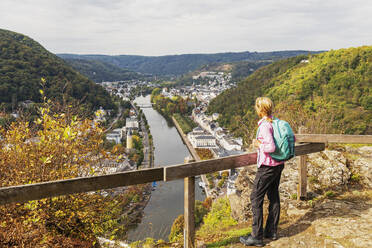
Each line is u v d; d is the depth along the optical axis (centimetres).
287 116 1035
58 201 378
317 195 536
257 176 346
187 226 341
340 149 696
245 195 607
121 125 10988
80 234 392
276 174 339
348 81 6384
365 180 567
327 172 577
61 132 430
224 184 5222
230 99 13225
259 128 333
